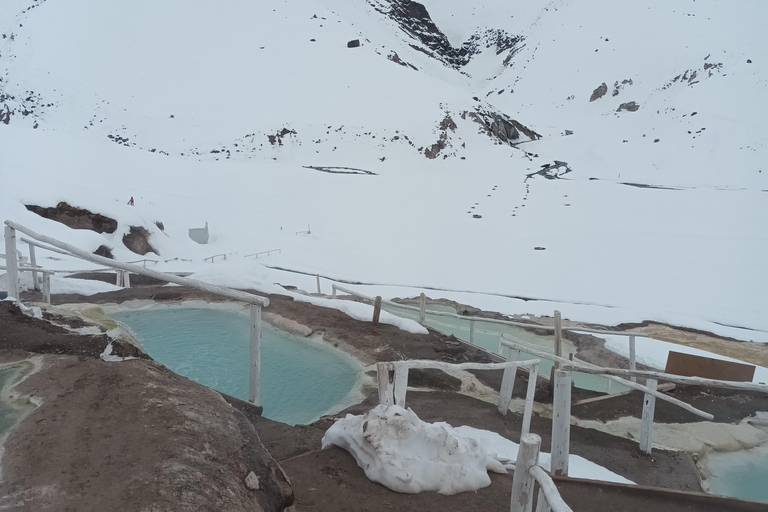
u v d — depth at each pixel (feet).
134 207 86.89
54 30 364.79
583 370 16.53
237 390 23.17
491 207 143.23
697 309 66.80
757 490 19.83
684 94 308.19
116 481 8.59
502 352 37.65
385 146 247.50
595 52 472.85
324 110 289.53
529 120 400.06
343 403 22.57
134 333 29.66
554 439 15.02
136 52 354.54
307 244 103.40
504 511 11.69
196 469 9.18
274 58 362.74
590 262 93.30
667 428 23.98
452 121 273.33
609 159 240.94
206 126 276.82
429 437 13.03
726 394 27.37
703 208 130.72
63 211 72.38
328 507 11.05
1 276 32.96
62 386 12.21
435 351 29.81
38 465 9.05
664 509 12.84
